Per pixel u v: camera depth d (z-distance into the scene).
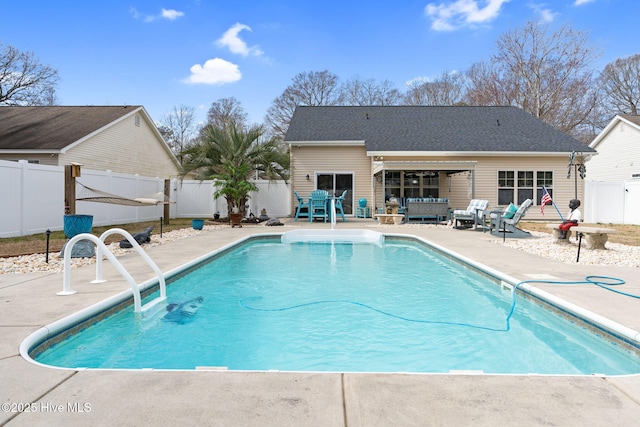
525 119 19.95
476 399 2.14
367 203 17.92
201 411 2.00
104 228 12.26
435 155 16.97
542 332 4.05
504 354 3.45
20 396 2.14
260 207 19.12
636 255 7.48
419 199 15.91
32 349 2.99
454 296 5.45
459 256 7.41
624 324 3.36
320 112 21.11
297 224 15.05
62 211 11.49
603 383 2.35
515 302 5.07
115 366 3.19
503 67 31.06
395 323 4.30
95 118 18.22
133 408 2.02
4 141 15.30
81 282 5.00
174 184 18.69
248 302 5.12
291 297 5.38
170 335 3.92
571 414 1.99
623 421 1.92
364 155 17.94
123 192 14.47
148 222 15.56
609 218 17.00
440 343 3.71
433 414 1.98
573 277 5.39
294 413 1.98
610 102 31.86
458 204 17.95
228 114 43.66
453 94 37.25
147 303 4.88
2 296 4.27
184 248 8.32
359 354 3.46
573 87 28.88
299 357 3.39
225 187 15.64
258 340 3.79
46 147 14.69
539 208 17.30
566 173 17.27
